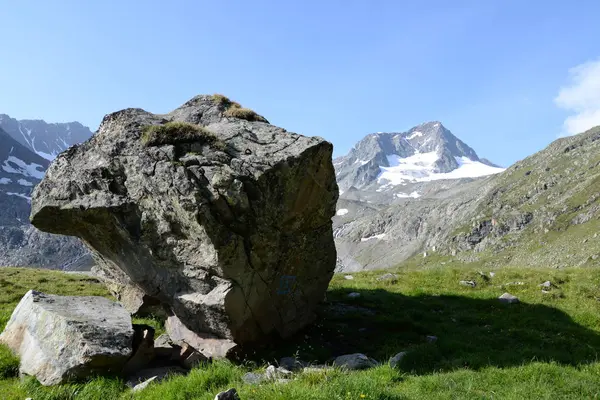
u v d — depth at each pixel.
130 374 12.12
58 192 14.74
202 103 17.66
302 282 15.91
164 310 16.48
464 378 11.06
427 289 24.19
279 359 13.59
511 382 10.97
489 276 27.09
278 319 15.07
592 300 21.12
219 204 12.56
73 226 15.47
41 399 10.23
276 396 8.80
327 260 16.66
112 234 15.08
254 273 13.63
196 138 14.09
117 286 18.80
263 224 13.52
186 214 12.41
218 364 12.16
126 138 14.45
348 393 8.82
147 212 13.74
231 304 12.92
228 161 13.59
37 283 25.44
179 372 12.45
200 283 13.45
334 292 22.92
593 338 15.95
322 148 14.77
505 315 19.16
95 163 14.81
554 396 9.96
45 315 12.74
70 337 11.66
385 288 25.00
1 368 11.98
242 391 9.66
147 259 14.88
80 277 28.30
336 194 15.95
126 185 14.15
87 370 11.23
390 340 15.36
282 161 13.75
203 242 12.74
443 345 14.34
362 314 18.78
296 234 15.06
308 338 15.55
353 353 14.20
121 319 13.23
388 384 10.77
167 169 12.81
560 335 16.11
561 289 23.20
